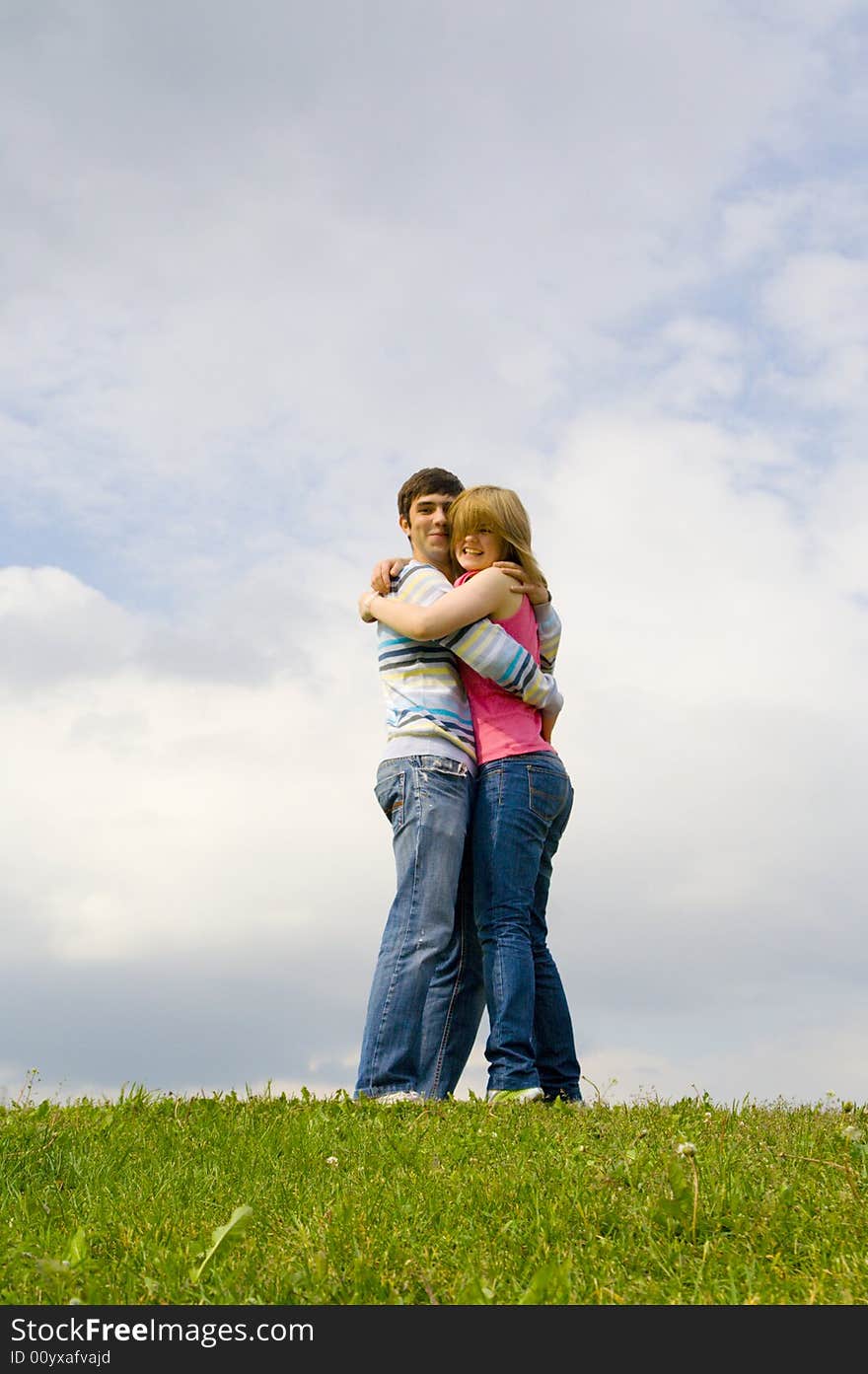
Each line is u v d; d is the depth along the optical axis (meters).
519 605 5.64
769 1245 2.89
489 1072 5.19
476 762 5.59
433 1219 3.17
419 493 6.07
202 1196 3.48
